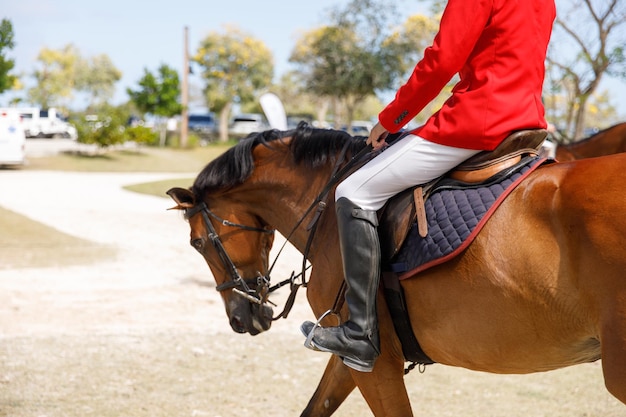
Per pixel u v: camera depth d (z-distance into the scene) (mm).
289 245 12609
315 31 41656
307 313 7699
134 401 4879
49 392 5043
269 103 8492
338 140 3230
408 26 30359
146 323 7199
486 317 2414
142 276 9828
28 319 7277
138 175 29672
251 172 3373
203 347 6289
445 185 2621
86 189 22734
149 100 42625
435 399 5012
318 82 32125
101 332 6781
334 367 3354
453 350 2588
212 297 8523
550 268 2260
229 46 57375
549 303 2273
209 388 5191
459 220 2488
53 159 32562
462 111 2537
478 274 2408
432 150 2607
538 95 2605
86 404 4797
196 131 55594
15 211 16391
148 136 37375
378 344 2773
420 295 2611
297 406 4832
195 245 3580
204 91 57906
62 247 12109
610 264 2125
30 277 9578
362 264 2703
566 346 2330
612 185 2201
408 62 30406
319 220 3117
